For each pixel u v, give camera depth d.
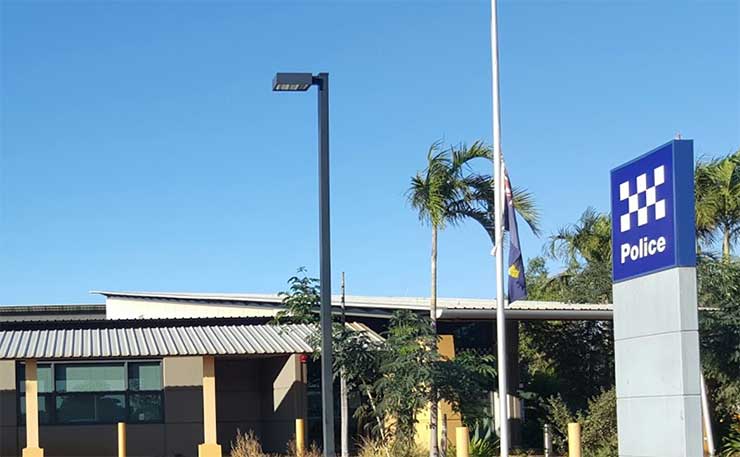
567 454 25.53
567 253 39.41
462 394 21.86
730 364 24.41
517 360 28.66
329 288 16.78
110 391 29.23
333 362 22.14
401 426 23.11
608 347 30.11
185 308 37.38
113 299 40.03
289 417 28.77
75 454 28.83
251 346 27.55
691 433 13.86
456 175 22.00
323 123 16.89
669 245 14.34
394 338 22.02
